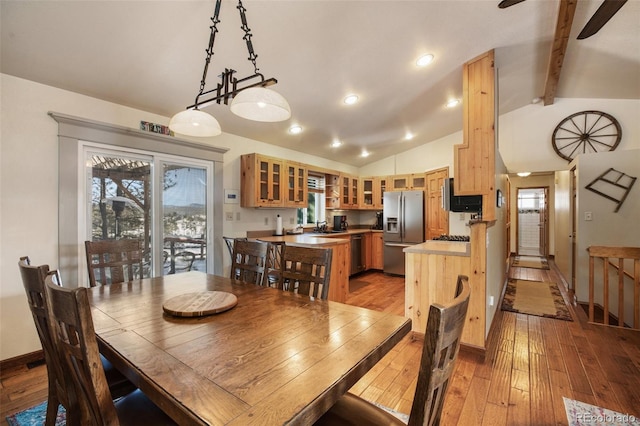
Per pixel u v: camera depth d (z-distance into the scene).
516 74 3.79
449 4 2.28
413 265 2.96
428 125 4.95
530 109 5.08
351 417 1.13
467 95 3.07
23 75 2.34
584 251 3.97
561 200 5.90
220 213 3.90
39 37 2.02
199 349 1.09
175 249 3.44
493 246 3.25
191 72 2.61
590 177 3.96
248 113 1.92
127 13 1.94
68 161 2.59
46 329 1.24
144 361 1.00
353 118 4.19
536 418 1.78
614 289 3.80
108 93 2.76
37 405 1.90
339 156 6.10
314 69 2.87
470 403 1.93
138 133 3.03
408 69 3.10
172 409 0.80
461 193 3.05
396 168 6.50
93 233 2.79
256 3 1.99
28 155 2.40
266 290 1.93
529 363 2.43
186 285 2.06
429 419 0.77
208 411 0.75
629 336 2.92
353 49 2.64
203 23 2.09
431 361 0.70
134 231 3.09
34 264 2.43
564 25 2.54
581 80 4.04
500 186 3.83
